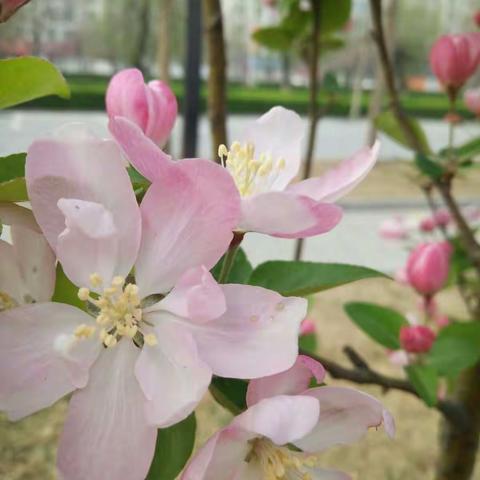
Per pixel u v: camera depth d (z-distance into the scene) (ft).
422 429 1.40
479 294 0.83
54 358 0.29
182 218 0.30
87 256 0.30
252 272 0.39
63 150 0.29
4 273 0.32
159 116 0.37
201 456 0.28
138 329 0.31
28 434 1.31
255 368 0.28
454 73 0.67
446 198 0.68
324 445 0.32
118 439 0.29
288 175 0.40
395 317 0.61
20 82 0.36
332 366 0.52
